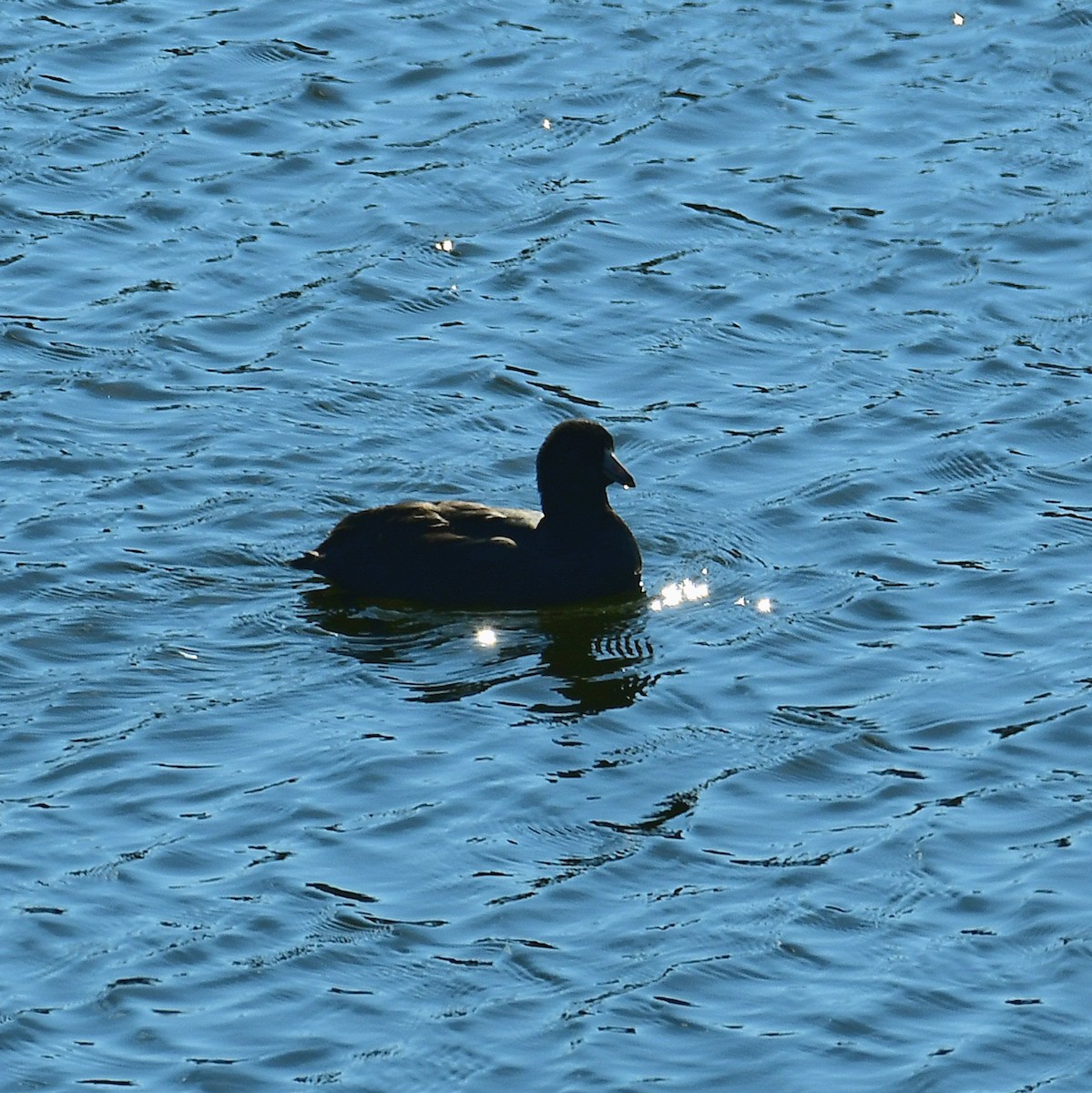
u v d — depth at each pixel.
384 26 28.41
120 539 19.02
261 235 24.00
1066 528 19.31
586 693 17.03
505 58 27.66
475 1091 12.85
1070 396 21.39
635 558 18.67
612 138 26.03
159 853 14.98
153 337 22.16
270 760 16.09
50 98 26.48
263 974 13.81
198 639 17.67
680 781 15.91
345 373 21.70
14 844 15.04
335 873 14.80
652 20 28.67
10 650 17.38
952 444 20.58
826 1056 13.20
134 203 24.50
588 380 21.75
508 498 19.84
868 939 14.22
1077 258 23.92
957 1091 12.93
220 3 28.98
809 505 19.72
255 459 20.28
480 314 22.75
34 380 21.39
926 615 18.09
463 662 17.47
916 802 15.67
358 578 18.50
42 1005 13.51
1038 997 13.69
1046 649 17.55
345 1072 12.99
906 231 24.38
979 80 27.47
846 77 27.45
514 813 15.48
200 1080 12.90
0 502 19.47
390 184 24.97
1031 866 14.93
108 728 16.45
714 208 24.77
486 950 14.05
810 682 17.20
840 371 21.88
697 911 14.48
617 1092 12.85
